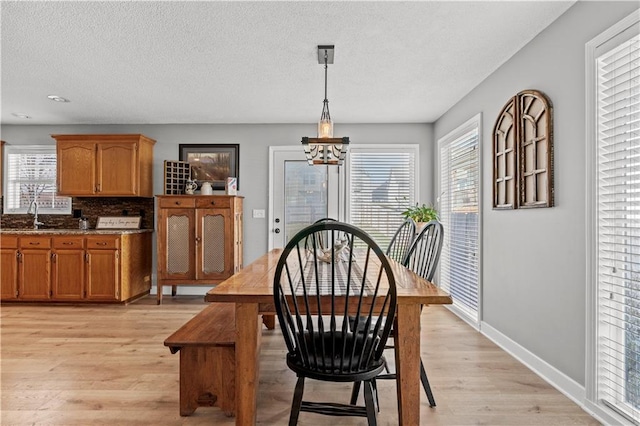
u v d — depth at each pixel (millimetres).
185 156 5293
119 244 4562
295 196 5285
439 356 3006
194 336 2166
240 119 5055
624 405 1996
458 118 4254
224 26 2572
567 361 2387
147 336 3471
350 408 1774
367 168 5262
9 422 2045
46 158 5344
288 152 5281
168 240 4766
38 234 4582
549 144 2531
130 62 3176
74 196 5023
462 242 4211
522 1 2287
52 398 2314
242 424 1869
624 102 1987
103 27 2590
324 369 1682
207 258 4777
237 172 5285
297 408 1742
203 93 3980
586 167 2197
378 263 2715
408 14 2420
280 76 3488
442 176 4879
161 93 3973
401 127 5227
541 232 2662
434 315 4262
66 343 3283
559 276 2465
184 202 4777
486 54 3020
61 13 2410
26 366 2787
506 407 2223
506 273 3156
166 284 4742
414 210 4793
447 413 2156
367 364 1707
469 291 3986
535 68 2730
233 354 2115
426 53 2998
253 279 2133
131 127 5293
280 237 5273
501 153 3189
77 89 3850
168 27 2586
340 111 4652
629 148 1941
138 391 2406
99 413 2146
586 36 2215
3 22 2523
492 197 3352
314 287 1940
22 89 3850
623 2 1948
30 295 4578
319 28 2598
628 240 1986
